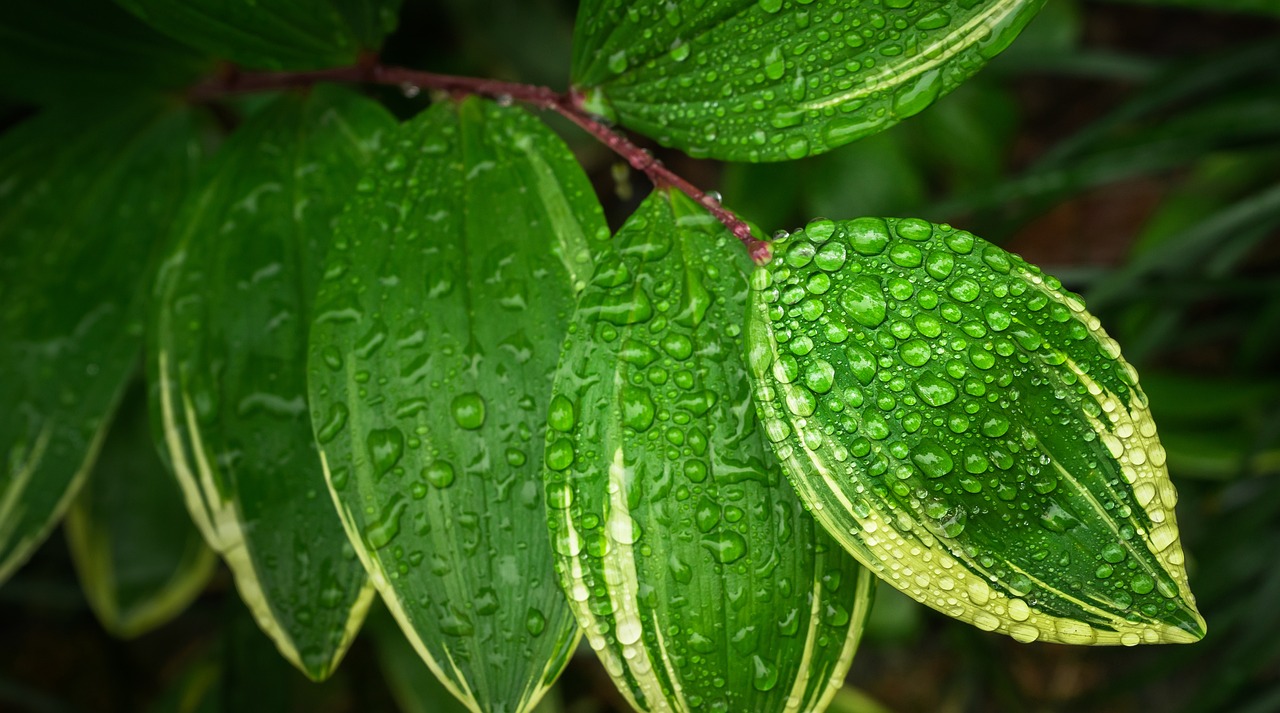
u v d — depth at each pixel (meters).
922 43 0.42
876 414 0.40
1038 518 0.40
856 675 1.03
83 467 0.50
